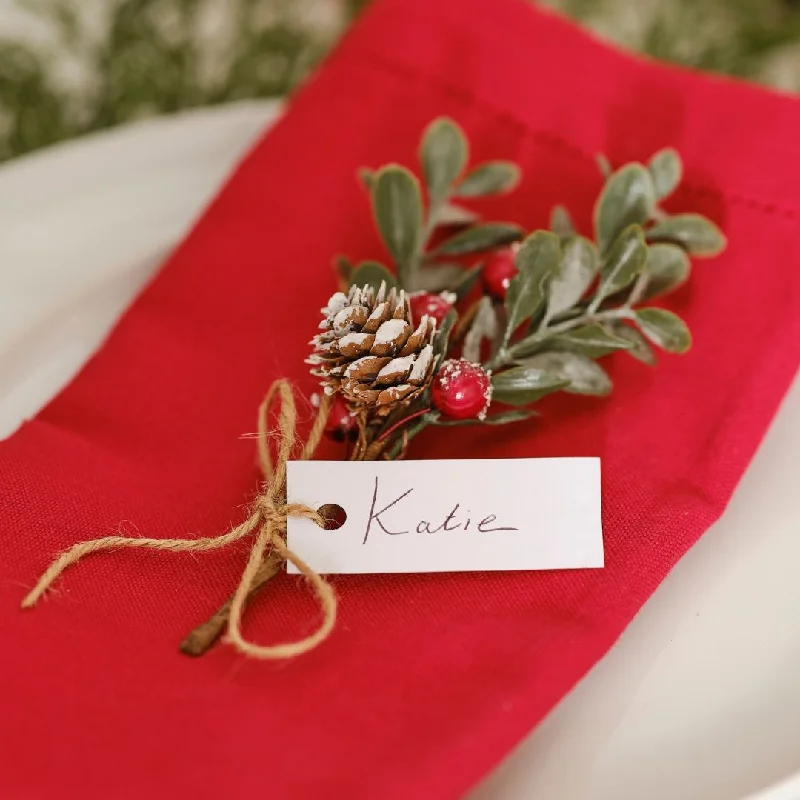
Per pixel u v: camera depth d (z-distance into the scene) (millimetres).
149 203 432
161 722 318
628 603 340
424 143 382
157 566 345
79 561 343
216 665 328
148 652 330
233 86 477
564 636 333
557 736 342
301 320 390
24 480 354
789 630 353
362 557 340
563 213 375
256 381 381
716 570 361
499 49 411
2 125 467
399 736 317
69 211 427
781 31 468
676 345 355
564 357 357
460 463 344
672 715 344
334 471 342
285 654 319
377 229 391
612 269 358
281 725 317
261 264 398
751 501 369
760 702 344
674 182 371
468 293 371
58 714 319
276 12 482
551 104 406
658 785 335
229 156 441
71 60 469
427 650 331
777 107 389
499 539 342
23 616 334
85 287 417
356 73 418
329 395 347
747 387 367
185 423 375
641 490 355
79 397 379
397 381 333
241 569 346
